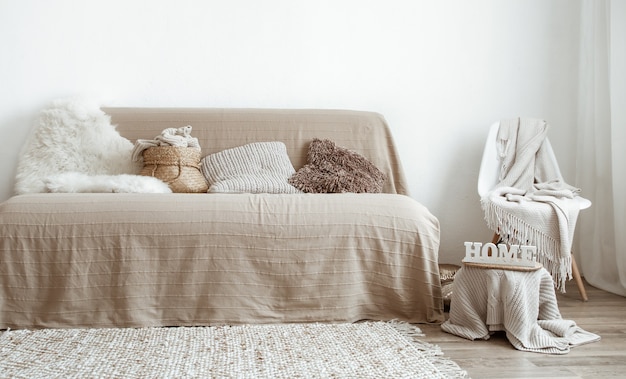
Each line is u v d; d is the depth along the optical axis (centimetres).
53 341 234
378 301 274
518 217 309
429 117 379
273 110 354
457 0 377
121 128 342
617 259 333
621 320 283
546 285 257
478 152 383
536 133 358
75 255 255
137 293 257
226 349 227
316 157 337
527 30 381
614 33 335
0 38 349
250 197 276
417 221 274
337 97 373
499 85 382
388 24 374
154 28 359
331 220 268
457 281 261
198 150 329
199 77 364
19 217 255
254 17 365
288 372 204
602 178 352
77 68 355
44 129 333
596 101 354
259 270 264
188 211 263
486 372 213
